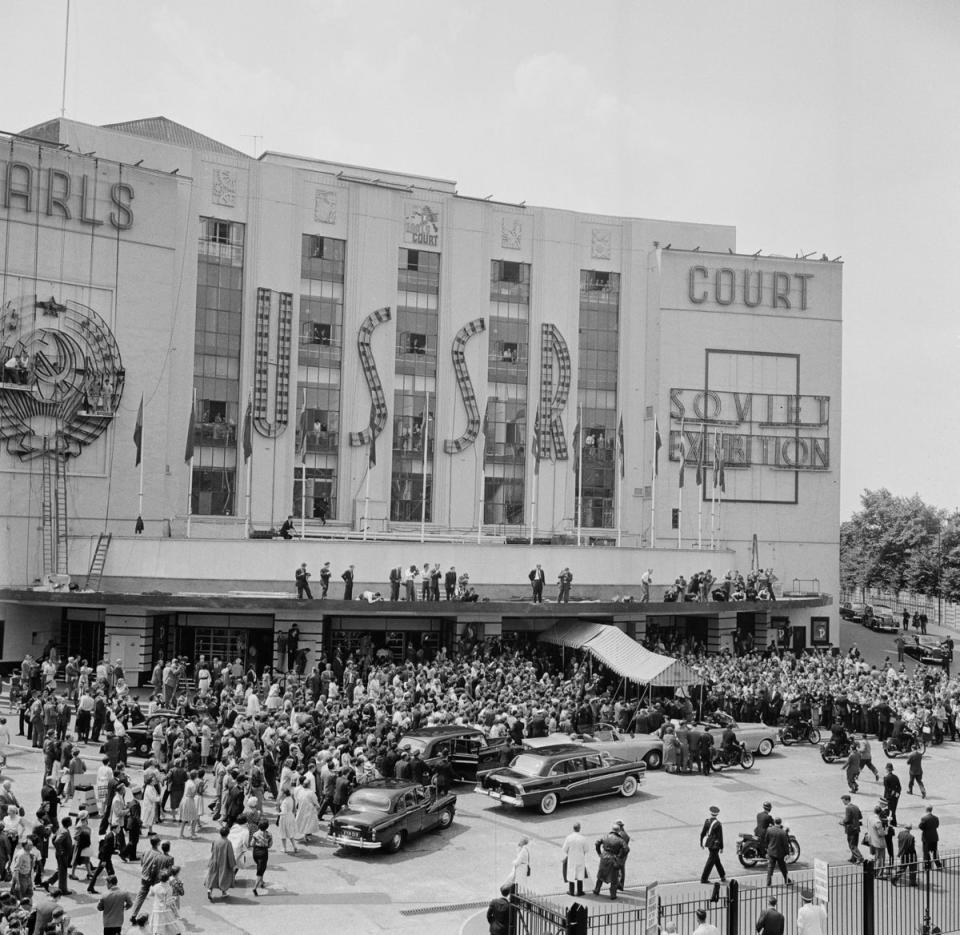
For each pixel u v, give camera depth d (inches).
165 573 2178.9
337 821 1112.2
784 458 3065.9
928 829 1086.4
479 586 2346.2
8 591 2139.5
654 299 3068.4
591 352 3051.2
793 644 3014.3
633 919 920.3
